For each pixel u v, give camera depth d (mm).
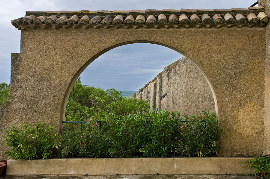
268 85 4922
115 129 4980
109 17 5090
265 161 4703
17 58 5242
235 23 4914
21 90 5215
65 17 5172
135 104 9422
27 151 4758
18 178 4672
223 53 5125
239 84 5102
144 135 5012
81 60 5207
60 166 4852
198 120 5031
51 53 5227
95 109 8477
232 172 4809
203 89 7965
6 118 5195
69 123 5527
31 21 5051
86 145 5012
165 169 4832
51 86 5203
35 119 5172
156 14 5156
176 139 5035
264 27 5109
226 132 5047
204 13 5121
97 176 4777
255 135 5051
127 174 4840
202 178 4598
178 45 5152
